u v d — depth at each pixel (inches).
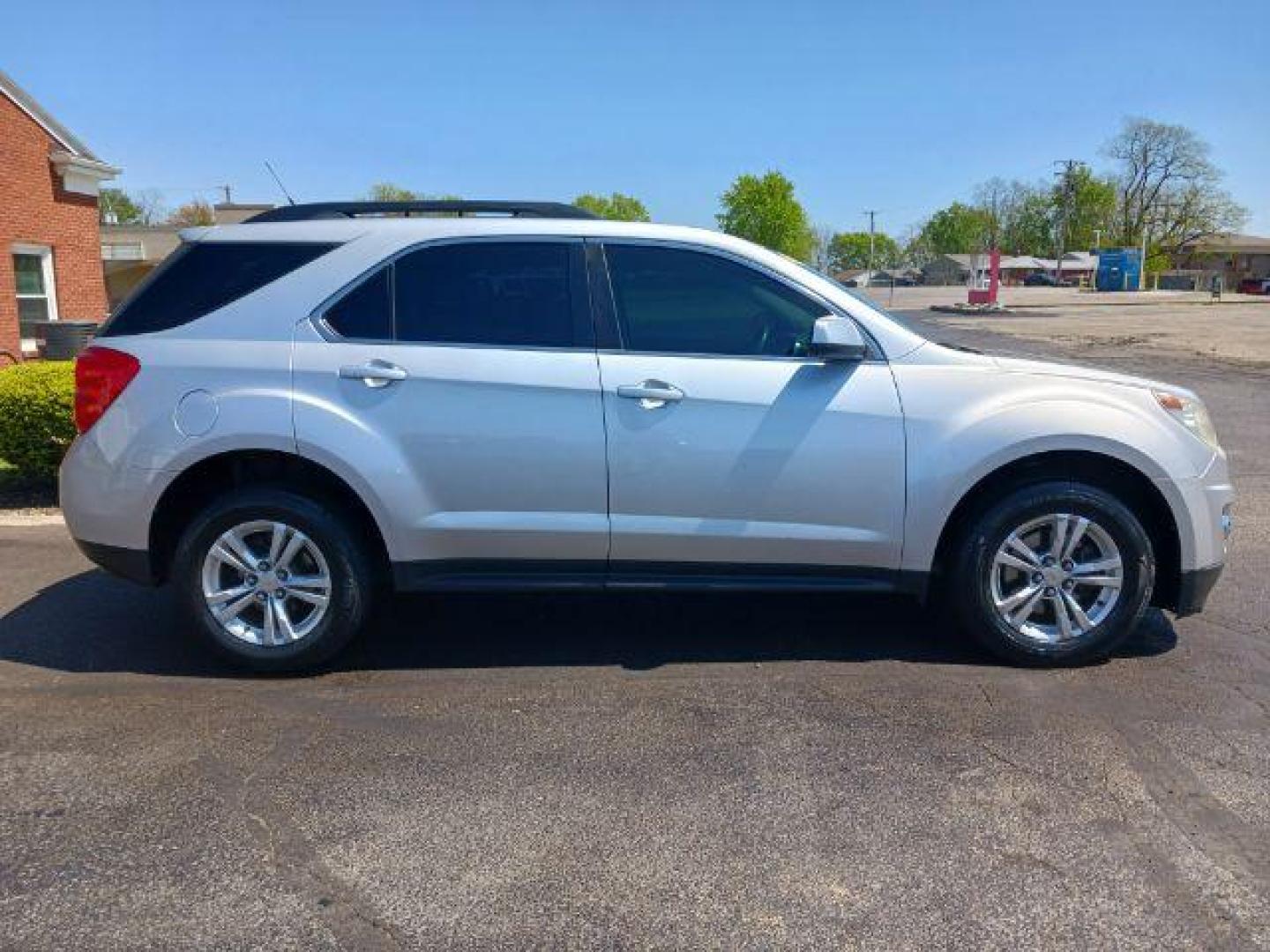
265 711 156.8
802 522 165.3
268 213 175.2
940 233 5595.5
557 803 129.3
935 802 129.0
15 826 124.0
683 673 171.3
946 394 164.6
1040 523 166.6
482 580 168.2
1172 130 3791.8
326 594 167.6
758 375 163.3
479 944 102.7
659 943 102.7
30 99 636.7
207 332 164.9
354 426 161.2
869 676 169.5
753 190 3816.4
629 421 162.1
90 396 165.8
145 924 105.7
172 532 174.1
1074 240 4473.4
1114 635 169.0
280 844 120.1
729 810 127.4
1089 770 136.7
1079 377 169.3
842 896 110.0
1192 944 102.0
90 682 167.6
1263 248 4328.3
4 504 300.0
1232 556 242.2
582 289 166.1
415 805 129.0
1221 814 125.9
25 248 643.5
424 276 166.4
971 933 104.0
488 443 162.2
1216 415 479.5
